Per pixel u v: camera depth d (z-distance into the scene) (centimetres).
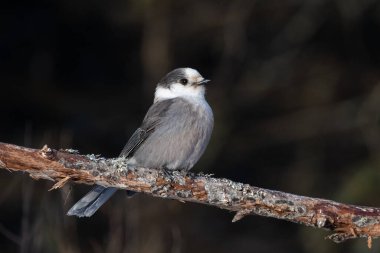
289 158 1547
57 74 1597
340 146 1529
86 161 703
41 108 1533
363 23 1605
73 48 1609
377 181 1391
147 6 1512
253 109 1569
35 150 689
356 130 1529
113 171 710
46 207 882
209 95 1545
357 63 1603
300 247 1420
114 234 898
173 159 870
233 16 1545
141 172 717
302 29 1567
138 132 887
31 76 1573
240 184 716
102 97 1581
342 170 1505
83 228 1255
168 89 903
